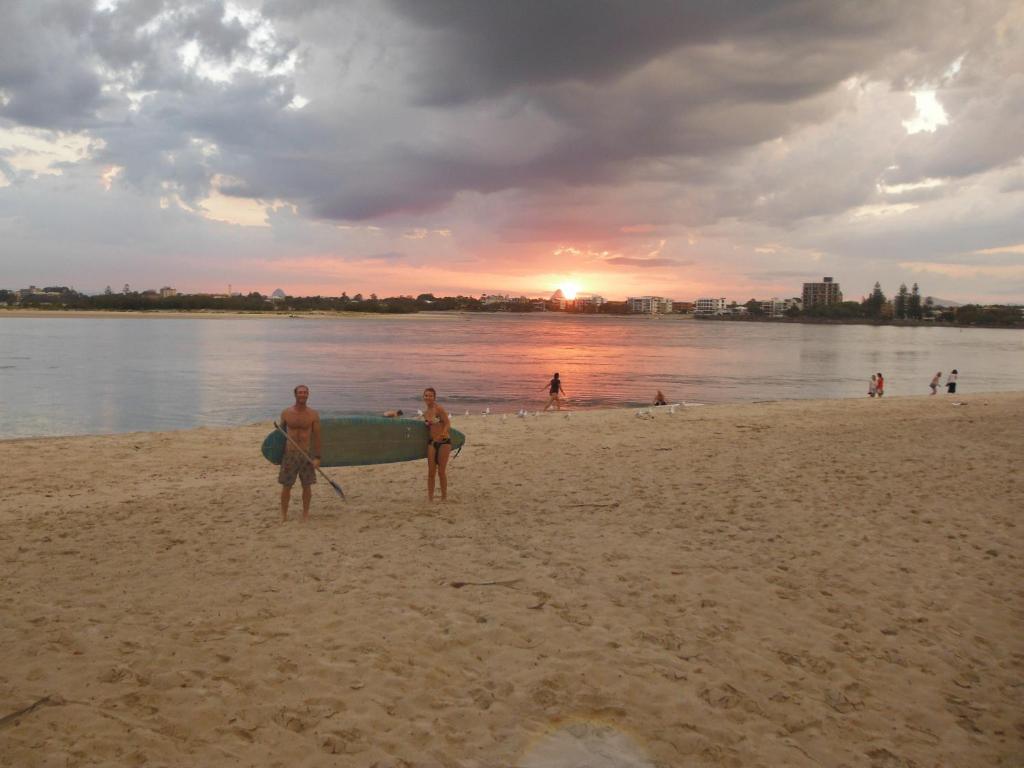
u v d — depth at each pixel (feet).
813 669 15.02
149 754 11.22
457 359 188.55
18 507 31.42
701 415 70.49
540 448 49.39
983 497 30.86
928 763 11.85
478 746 11.82
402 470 41.01
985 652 16.10
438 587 19.71
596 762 11.37
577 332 453.17
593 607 18.20
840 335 502.38
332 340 280.10
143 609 17.85
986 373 169.07
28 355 172.24
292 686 13.73
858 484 33.81
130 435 57.77
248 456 48.37
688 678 14.38
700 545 23.86
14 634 16.06
